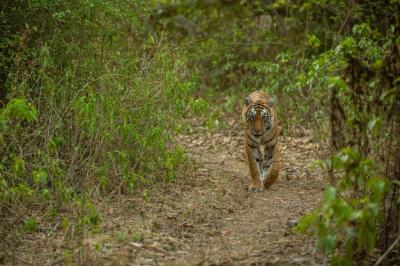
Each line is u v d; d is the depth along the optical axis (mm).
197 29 24688
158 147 12539
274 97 14211
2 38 12086
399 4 9422
